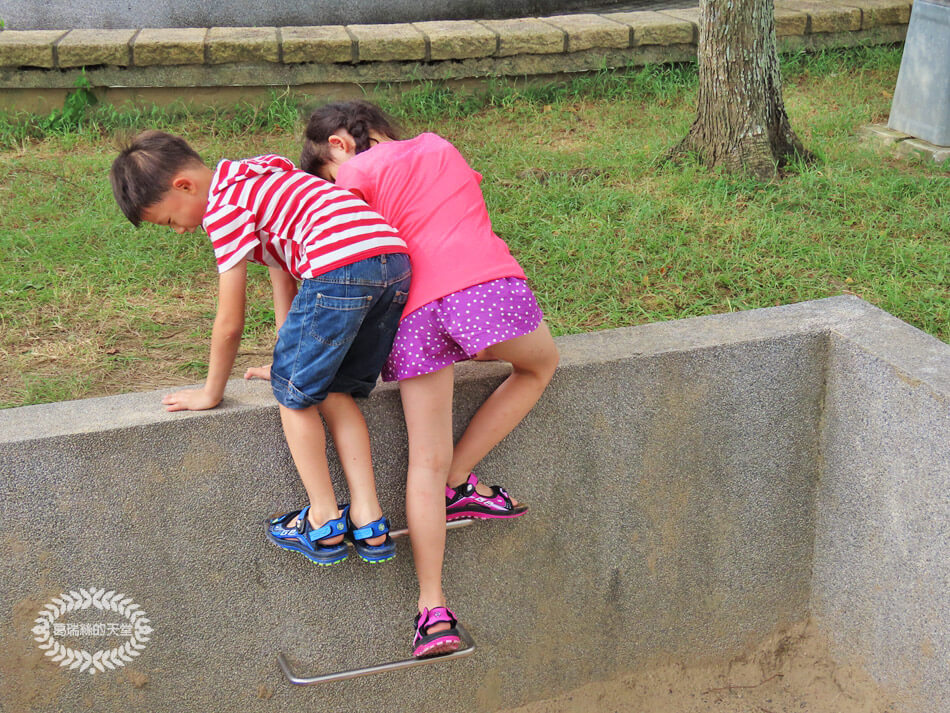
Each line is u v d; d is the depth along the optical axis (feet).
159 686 9.20
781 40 22.24
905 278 12.85
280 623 9.35
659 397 9.68
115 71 19.94
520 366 8.50
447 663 10.19
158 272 13.24
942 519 8.98
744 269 13.15
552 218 14.84
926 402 8.88
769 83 16.44
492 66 21.30
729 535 10.57
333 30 21.36
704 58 16.49
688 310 12.15
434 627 8.18
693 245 13.80
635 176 16.55
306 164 8.92
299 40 20.27
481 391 9.00
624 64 21.85
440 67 21.15
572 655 10.66
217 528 8.77
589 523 10.03
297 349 7.63
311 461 8.15
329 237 7.49
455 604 9.96
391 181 8.19
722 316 10.34
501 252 8.21
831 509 10.50
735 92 16.26
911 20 17.61
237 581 9.04
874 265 13.20
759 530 10.65
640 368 9.50
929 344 9.55
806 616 11.25
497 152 17.89
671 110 20.03
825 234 14.14
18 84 19.76
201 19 22.84
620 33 21.57
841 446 10.13
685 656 11.09
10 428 8.13
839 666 10.87
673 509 10.26
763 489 10.46
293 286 8.61
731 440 10.11
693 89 21.11
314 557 8.34
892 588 9.82
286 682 9.64
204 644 9.18
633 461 9.89
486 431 8.76
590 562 10.23
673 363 9.58
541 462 9.60
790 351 9.91
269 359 11.11
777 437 10.26
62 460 8.09
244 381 9.02
